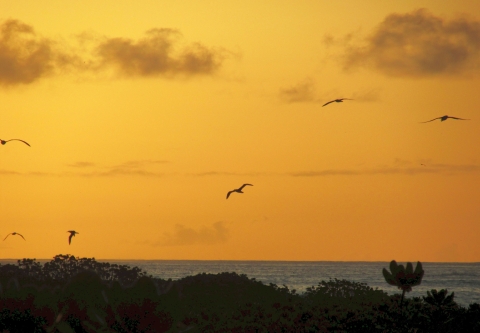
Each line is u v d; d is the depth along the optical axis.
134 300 39.94
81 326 48.44
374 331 62.06
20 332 50.50
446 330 60.72
